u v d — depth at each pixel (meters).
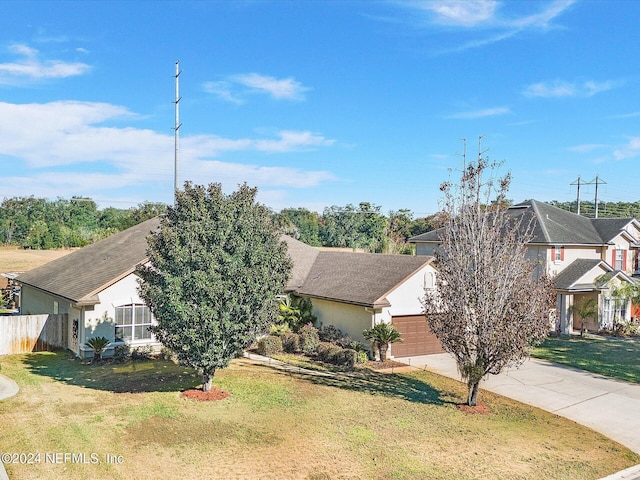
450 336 15.26
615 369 21.27
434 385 18.23
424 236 38.53
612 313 30.97
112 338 20.80
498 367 14.91
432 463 11.42
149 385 16.67
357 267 26.59
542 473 11.25
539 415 15.30
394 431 13.26
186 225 14.82
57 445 11.48
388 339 21.27
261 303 15.33
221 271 14.70
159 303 14.59
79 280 22.41
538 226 31.77
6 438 11.81
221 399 15.28
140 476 10.16
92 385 16.56
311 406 15.00
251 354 22.36
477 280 15.00
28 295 27.98
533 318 14.77
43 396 15.14
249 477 10.32
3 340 21.11
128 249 24.52
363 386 17.64
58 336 22.23
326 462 11.17
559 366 21.69
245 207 15.64
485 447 12.53
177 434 12.39
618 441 13.49
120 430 12.52
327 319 25.17
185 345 14.52
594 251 33.50
